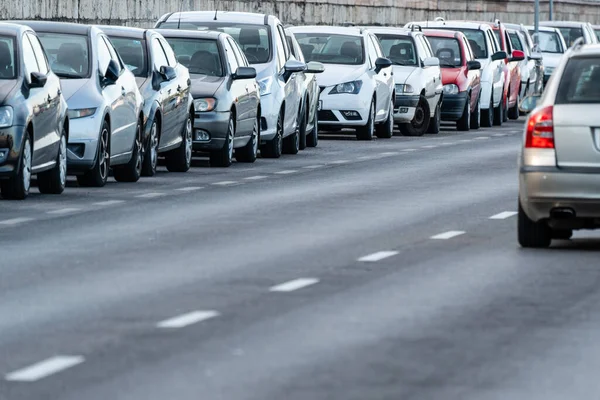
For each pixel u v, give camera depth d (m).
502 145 61.34
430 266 24.88
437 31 75.56
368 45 64.31
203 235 29.05
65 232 29.56
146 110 43.38
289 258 25.73
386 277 23.55
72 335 18.53
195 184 41.00
